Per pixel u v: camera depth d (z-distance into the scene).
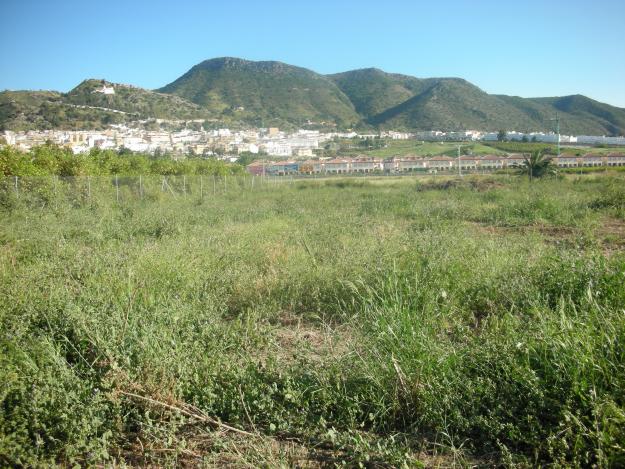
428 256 5.75
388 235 8.58
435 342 3.70
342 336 4.53
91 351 3.91
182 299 5.07
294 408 3.27
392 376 3.36
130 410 3.25
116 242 9.48
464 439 3.01
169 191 24.39
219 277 6.14
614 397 2.86
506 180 27.53
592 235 9.38
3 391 3.03
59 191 18.09
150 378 3.35
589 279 4.68
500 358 3.41
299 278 5.96
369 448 2.83
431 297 4.61
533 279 5.25
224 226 11.73
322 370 3.57
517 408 3.03
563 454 2.60
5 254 7.66
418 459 2.86
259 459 2.84
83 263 6.30
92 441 2.88
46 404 3.05
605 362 3.04
